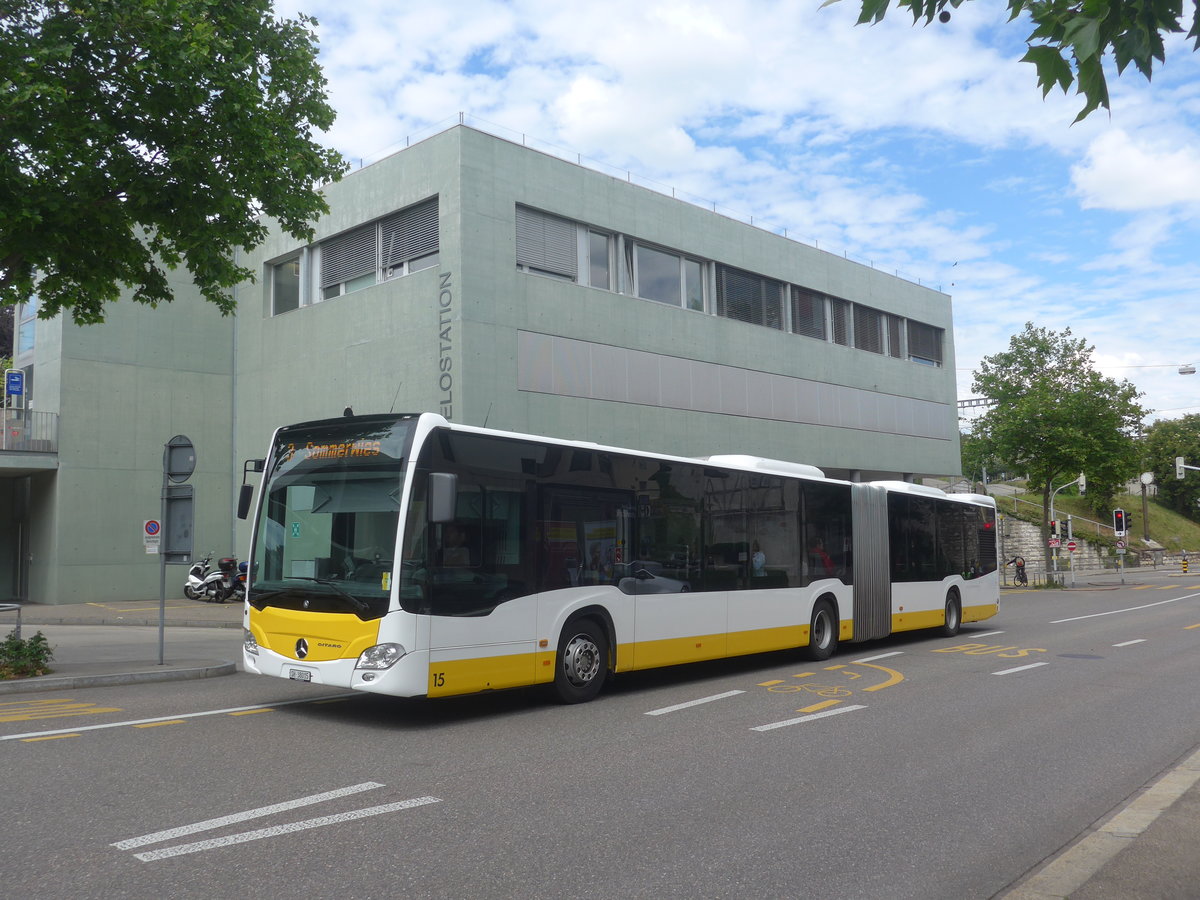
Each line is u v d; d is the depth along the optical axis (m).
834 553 15.42
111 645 17.33
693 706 10.59
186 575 30.06
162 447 29.75
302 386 27.75
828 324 35.28
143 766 7.32
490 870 5.12
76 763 7.40
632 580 11.45
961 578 19.34
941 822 6.25
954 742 8.76
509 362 23.73
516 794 6.70
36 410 27.94
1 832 5.61
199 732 8.72
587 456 11.05
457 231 23.03
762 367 31.70
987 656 15.55
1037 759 8.13
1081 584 44.56
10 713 9.69
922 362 40.47
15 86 11.13
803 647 15.39
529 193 24.62
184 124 12.82
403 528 9.03
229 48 12.59
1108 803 6.80
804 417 33.38
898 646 17.25
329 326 26.75
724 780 7.23
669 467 12.23
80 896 4.62
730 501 13.25
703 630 12.45
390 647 8.85
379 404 24.94
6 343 39.75
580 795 6.71
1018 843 5.83
